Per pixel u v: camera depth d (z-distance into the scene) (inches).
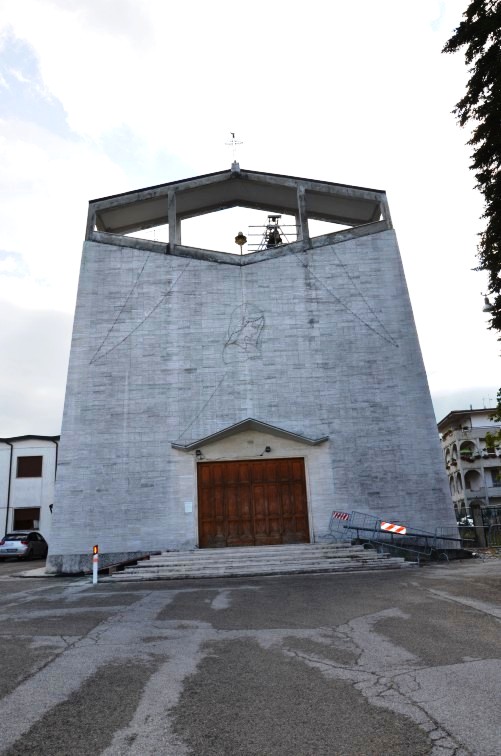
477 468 1962.4
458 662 216.8
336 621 304.5
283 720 162.4
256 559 616.1
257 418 758.5
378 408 757.3
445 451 2197.3
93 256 825.5
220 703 177.6
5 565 985.5
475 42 470.9
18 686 195.8
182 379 772.0
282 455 745.0
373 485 729.6
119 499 724.0
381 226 841.5
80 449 740.7
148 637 273.3
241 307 804.6
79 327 791.1
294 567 581.0
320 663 221.6
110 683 199.0
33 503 1375.5
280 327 795.4
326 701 177.2
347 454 741.9
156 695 185.9
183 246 831.1
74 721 163.6
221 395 767.1
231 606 362.6
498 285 510.9
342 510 722.8
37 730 157.1
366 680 197.8
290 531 728.3
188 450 743.1
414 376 764.6
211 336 791.1
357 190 871.7
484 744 141.8
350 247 828.0
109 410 757.3
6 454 1402.6
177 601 391.2
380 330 789.2
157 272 818.2
